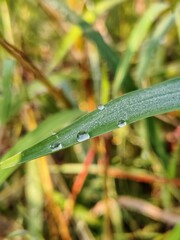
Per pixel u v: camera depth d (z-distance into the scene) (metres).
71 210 0.17
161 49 0.20
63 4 0.17
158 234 0.17
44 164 0.17
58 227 0.16
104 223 0.17
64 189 0.18
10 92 0.15
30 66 0.15
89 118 0.10
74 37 0.18
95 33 0.17
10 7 0.20
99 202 0.17
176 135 0.19
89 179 0.18
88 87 0.19
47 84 0.16
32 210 0.17
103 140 0.17
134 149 0.19
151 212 0.17
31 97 0.18
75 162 0.19
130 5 0.22
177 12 0.17
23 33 0.21
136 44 0.17
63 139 0.10
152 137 0.18
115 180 0.19
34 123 0.18
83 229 0.17
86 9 0.20
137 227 0.18
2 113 0.16
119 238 0.17
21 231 0.15
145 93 0.10
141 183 0.19
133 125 0.19
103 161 0.17
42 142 0.10
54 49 0.22
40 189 0.17
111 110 0.10
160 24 0.18
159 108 0.10
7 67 0.15
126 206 0.18
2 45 0.14
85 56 0.19
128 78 0.17
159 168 0.18
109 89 0.18
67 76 0.18
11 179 0.19
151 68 0.20
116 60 0.17
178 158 0.19
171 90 0.10
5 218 0.18
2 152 0.19
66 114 0.15
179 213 0.17
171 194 0.18
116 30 0.22
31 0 0.21
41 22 0.23
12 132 0.19
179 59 0.21
